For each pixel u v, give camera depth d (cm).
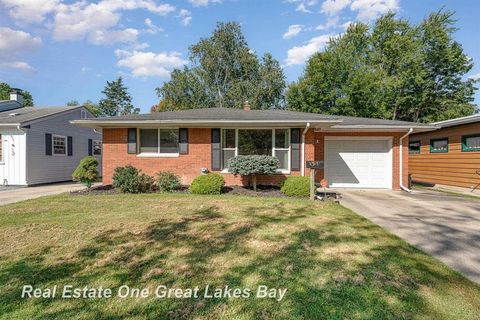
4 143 1299
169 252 392
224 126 1052
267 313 252
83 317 246
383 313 252
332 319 243
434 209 720
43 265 348
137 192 952
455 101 2469
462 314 251
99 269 338
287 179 917
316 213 638
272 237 459
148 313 252
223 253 389
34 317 245
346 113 2395
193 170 1073
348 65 2422
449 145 1311
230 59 2895
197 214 615
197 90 2858
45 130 1428
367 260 369
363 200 861
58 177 1530
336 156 1195
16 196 936
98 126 1080
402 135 1155
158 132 1089
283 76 2948
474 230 524
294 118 1001
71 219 568
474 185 1155
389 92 2431
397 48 2414
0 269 337
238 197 847
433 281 314
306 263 357
